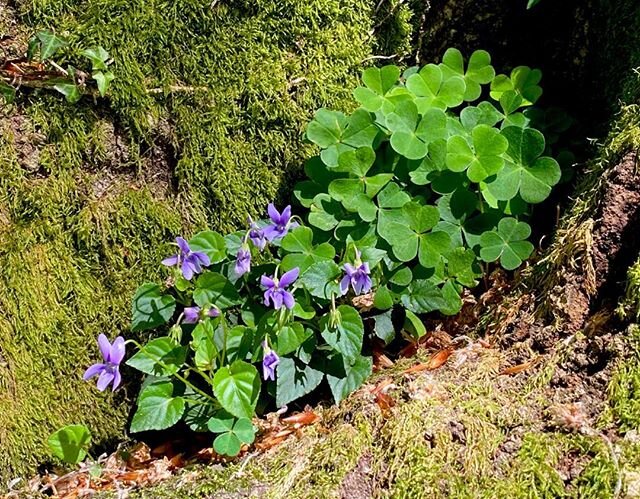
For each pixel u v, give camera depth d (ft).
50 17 1.40
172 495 1.19
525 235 1.42
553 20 1.56
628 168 1.30
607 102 1.50
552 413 1.17
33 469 1.45
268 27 1.50
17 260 1.43
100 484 1.36
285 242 1.42
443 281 1.44
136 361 1.34
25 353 1.45
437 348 1.45
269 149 1.54
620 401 1.14
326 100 1.55
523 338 1.32
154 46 1.45
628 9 1.43
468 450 1.14
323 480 1.16
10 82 1.38
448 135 1.46
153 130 1.48
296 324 1.35
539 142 1.41
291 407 1.43
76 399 1.48
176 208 1.52
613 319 1.23
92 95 1.43
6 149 1.41
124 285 1.50
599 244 1.29
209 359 1.35
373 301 1.43
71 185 1.45
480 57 1.52
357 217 1.45
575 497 1.07
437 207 1.45
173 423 1.33
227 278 1.41
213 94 1.49
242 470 1.21
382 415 1.23
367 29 1.57
